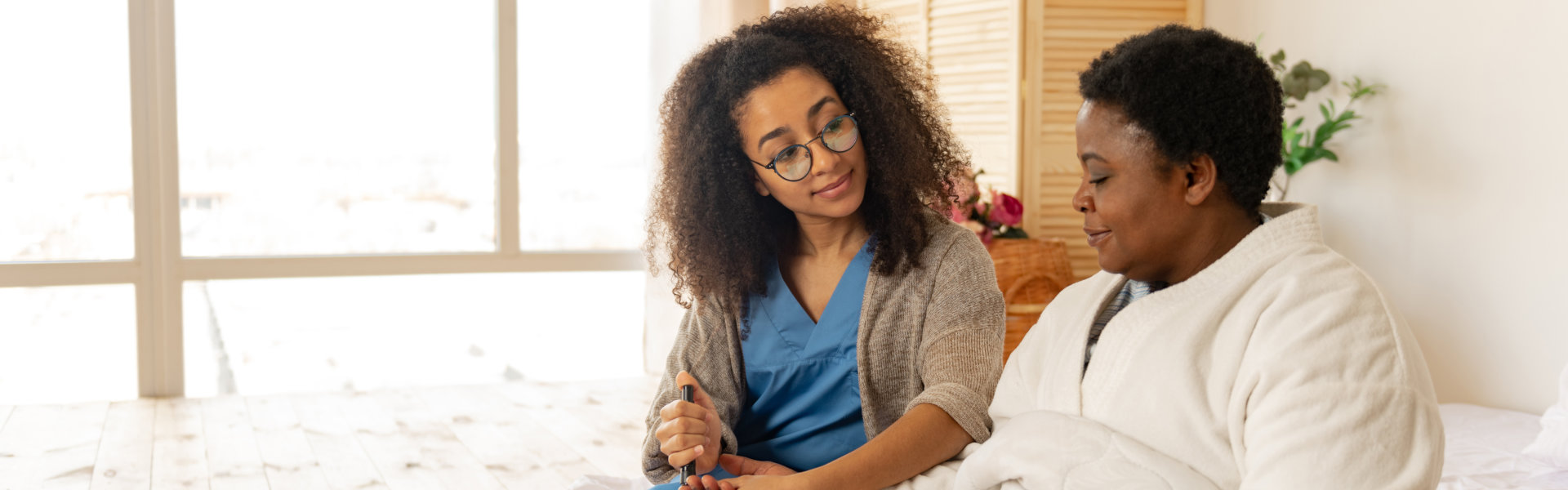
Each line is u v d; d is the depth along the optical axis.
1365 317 0.78
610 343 4.05
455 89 3.77
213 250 3.56
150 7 3.39
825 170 1.15
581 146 3.92
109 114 3.43
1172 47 0.84
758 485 1.07
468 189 3.82
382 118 3.71
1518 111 2.43
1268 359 0.79
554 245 3.94
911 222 1.22
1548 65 2.36
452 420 3.12
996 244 2.91
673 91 1.32
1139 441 0.87
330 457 2.70
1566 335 2.34
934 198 1.31
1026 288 2.90
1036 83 3.28
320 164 3.65
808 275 1.28
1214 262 0.88
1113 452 0.86
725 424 1.26
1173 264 0.90
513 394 3.51
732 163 1.23
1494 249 2.50
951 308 1.20
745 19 3.72
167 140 3.44
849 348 1.24
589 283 4.03
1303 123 3.04
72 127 3.41
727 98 1.20
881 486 1.07
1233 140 0.83
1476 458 1.97
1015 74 3.26
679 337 1.34
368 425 3.04
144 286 3.45
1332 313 0.78
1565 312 2.34
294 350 3.74
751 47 1.19
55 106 3.39
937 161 1.34
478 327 3.92
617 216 3.99
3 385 3.45
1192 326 0.85
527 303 3.97
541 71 3.84
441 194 3.79
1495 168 2.49
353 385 3.81
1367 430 0.74
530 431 2.99
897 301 1.23
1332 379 0.76
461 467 2.61
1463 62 2.56
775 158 1.16
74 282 3.39
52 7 3.36
